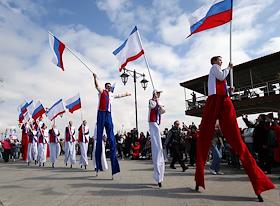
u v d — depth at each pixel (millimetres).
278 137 10727
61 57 10664
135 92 23906
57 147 16375
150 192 7508
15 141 24078
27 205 6324
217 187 8219
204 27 8281
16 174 12453
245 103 25125
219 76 7324
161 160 8461
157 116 8656
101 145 10961
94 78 10320
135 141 22703
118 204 6176
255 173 6645
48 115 17125
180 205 6031
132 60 9695
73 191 7816
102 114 10484
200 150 7598
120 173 11953
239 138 7043
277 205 6016
